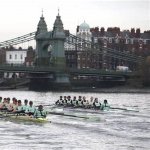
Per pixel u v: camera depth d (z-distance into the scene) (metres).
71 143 54.00
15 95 158.50
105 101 88.38
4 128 64.12
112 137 58.00
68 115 76.81
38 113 70.00
